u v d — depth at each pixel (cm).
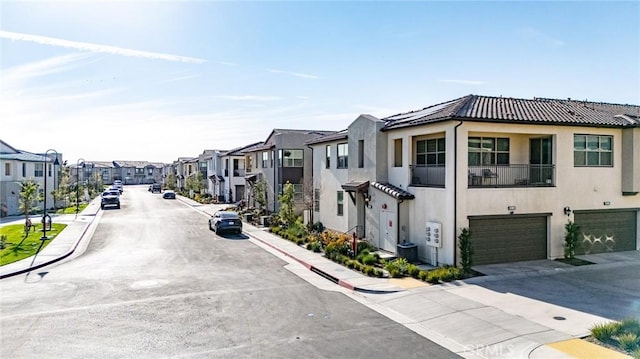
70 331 987
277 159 3297
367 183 2048
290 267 1705
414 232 1781
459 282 1393
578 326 990
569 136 1747
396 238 1816
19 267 1634
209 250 2084
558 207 1723
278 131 3488
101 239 2405
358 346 903
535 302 1182
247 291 1341
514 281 1400
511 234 1656
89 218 3409
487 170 1725
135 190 8675
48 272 1597
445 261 1584
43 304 1197
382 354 861
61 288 1366
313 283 1448
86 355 855
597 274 1486
